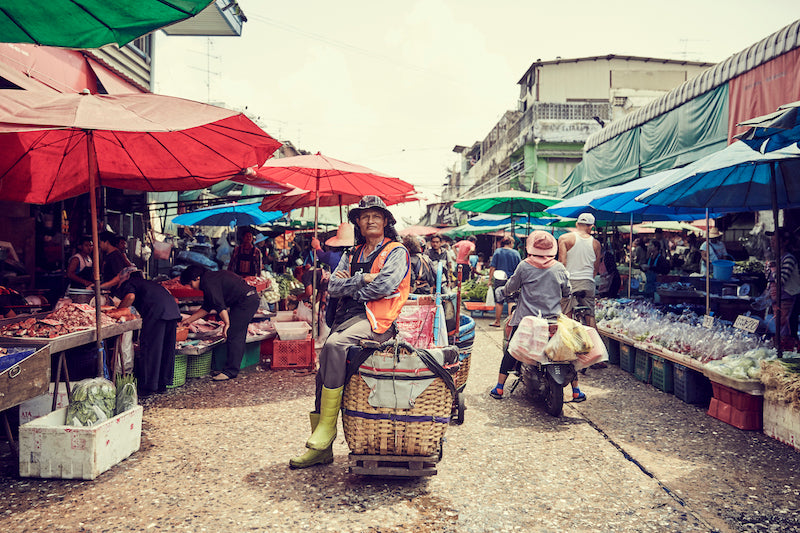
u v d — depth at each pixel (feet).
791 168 18.89
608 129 41.55
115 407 13.09
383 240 12.16
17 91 11.98
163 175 18.69
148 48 34.04
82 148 16.83
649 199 20.38
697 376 18.16
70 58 23.38
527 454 13.60
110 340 17.94
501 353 27.55
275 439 14.43
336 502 10.77
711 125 28.37
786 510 10.57
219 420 16.06
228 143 16.42
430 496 11.13
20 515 10.03
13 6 9.77
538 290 17.99
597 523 10.05
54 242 26.07
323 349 11.68
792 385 13.65
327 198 31.83
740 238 39.81
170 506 10.48
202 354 21.35
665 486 11.69
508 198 32.68
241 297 21.45
